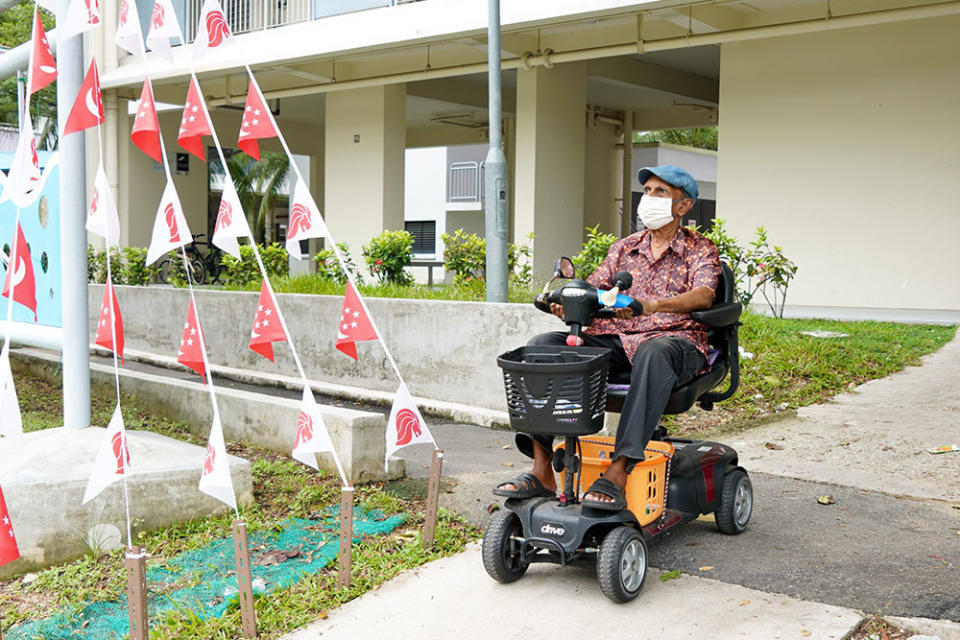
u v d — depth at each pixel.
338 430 5.50
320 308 8.93
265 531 4.68
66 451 4.79
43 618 3.76
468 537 4.58
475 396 7.53
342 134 17.75
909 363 8.66
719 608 3.60
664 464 4.07
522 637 3.43
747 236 13.55
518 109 15.50
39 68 4.69
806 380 7.87
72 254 5.11
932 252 11.95
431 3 13.73
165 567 4.23
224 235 4.09
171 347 10.70
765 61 13.16
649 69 18.23
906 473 5.45
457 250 10.21
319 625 3.61
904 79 12.00
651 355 3.80
